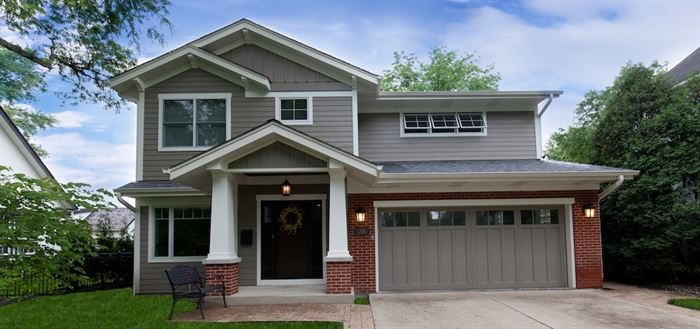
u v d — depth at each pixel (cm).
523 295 1105
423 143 1378
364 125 1388
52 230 602
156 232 1233
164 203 1227
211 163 978
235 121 1258
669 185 1233
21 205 599
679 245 1220
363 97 1341
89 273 1347
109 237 1784
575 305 971
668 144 1273
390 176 1118
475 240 1212
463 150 1375
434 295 1115
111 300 1090
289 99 1273
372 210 1196
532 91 1340
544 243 1220
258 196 1218
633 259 1262
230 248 1016
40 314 924
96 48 1504
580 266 1203
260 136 965
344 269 1002
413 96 1337
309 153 998
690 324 792
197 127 1255
